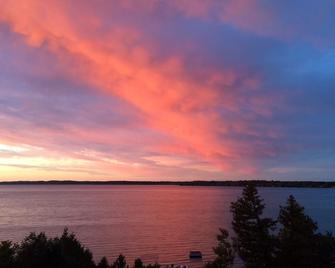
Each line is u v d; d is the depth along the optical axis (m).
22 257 31.22
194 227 128.75
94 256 80.00
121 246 92.06
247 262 38.84
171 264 72.88
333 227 115.56
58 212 193.12
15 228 128.50
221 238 37.19
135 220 152.75
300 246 37.16
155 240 100.94
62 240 35.66
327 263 38.94
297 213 39.41
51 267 31.47
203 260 77.50
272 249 38.28
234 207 40.72
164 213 185.12
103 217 165.75
